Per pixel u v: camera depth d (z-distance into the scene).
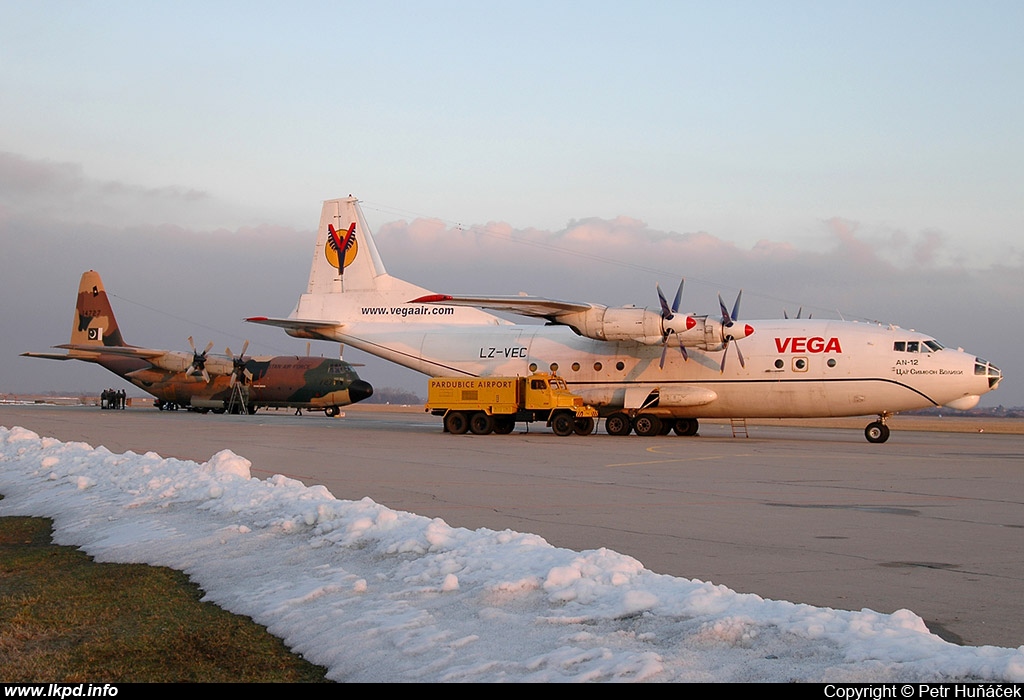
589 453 25.59
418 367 39.09
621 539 11.31
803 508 14.38
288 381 55.59
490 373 37.50
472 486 17.06
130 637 7.42
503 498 15.31
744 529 12.17
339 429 38.50
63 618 8.11
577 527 12.26
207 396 57.75
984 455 27.20
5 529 13.36
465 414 34.88
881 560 10.02
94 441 28.50
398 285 40.47
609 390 35.16
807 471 20.83
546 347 36.97
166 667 6.70
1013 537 11.70
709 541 11.20
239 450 25.42
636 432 35.41
